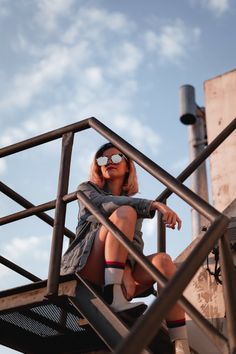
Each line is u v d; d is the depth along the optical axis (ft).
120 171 10.97
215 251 11.39
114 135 9.54
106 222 8.63
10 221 10.28
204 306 12.04
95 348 11.69
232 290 7.20
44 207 9.89
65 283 9.04
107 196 9.84
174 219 9.20
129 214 9.40
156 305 5.65
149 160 8.80
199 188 26.99
